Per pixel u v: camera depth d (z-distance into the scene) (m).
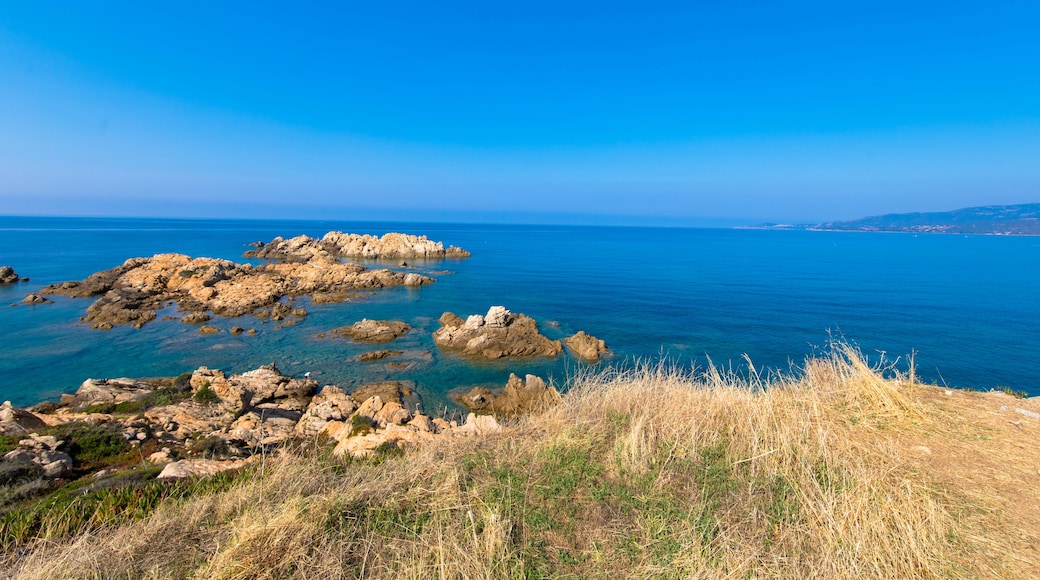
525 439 6.80
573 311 39.47
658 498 5.09
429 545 4.39
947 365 24.89
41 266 60.31
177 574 4.26
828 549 4.19
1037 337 30.36
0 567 4.66
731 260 88.69
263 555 4.27
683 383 8.73
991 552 4.11
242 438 12.33
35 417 12.34
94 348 26.83
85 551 4.52
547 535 4.66
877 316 36.91
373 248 85.19
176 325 32.31
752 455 5.75
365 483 5.65
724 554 4.18
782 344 29.53
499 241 155.00
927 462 5.59
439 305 41.62
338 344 28.88
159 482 6.35
